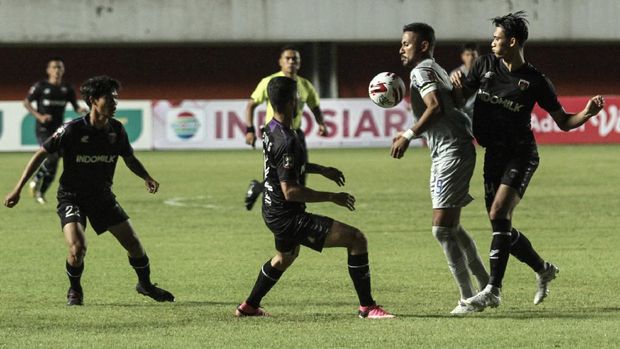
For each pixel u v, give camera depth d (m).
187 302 28.45
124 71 122.56
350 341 22.33
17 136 96.44
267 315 25.83
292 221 24.67
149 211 52.56
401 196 59.25
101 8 116.88
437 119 25.27
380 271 34.06
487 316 25.66
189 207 54.34
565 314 25.94
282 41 119.44
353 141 101.69
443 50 126.19
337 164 82.44
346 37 119.69
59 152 27.12
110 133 27.23
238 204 55.72
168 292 28.66
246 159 88.44
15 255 38.12
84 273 34.03
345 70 126.00
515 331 23.36
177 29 118.19
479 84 26.45
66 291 30.38
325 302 28.23
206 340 22.58
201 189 63.94
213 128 99.94
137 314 26.22
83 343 22.31
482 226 46.53
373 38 120.19
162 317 25.73
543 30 121.69
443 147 26.28
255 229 45.72
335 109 101.44
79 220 27.47
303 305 27.70
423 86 25.44
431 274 33.41
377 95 28.53
